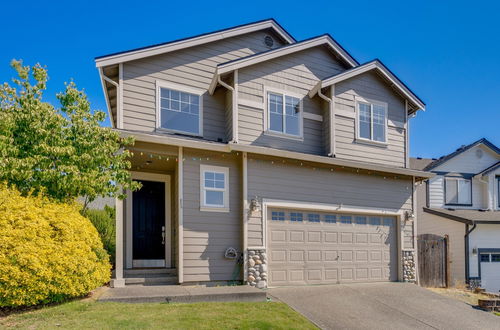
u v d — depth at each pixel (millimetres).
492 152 17516
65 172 7465
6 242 5898
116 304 6562
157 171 10648
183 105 10609
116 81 10633
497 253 14641
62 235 6711
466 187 16922
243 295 7562
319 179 10758
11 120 7332
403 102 12688
